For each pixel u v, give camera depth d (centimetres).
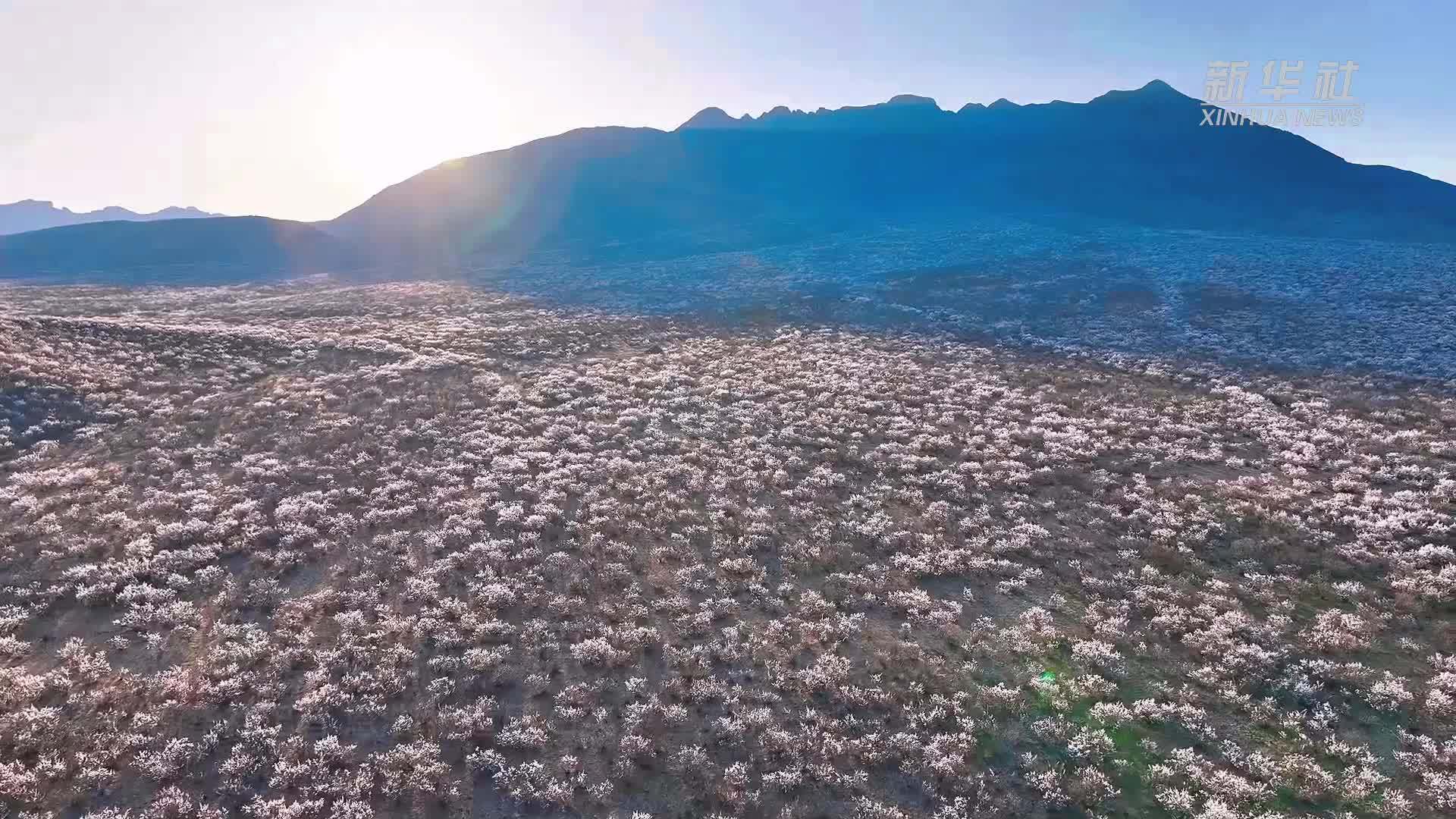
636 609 1767
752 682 1516
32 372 3275
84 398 3166
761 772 1270
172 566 1866
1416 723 1350
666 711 1406
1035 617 1748
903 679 1521
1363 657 1555
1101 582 1892
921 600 1822
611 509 2369
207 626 1628
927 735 1347
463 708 1399
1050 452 2936
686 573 1962
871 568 1992
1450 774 1216
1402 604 1731
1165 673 1527
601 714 1393
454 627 1655
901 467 2778
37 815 1119
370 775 1229
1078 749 1298
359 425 3111
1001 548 2095
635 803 1199
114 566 1831
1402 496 2322
